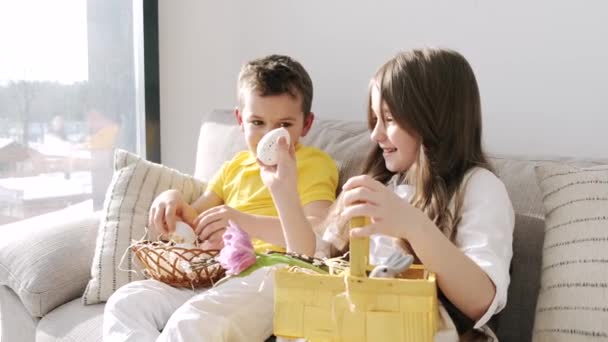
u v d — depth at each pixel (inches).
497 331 50.0
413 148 47.9
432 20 72.7
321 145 65.6
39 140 82.7
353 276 35.1
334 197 60.7
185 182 65.8
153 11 90.4
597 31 62.7
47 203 84.1
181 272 48.8
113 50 89.0
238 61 89.0
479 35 69.7
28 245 59.8
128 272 57.5
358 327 35.2
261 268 46.3
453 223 44.8
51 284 56.9
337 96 81.0
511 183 53.2
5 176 80.0
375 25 77.0
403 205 38.0
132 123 92.2
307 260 43.0
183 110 92.7
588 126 64.0
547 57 65.9
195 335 42.1
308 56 83.1
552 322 42.5
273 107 59.2
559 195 46.5
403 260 37.1
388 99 47.3
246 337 44.4
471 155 48.3
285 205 50.4
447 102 47.2
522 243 50.8
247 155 66.8
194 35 91.3
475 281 39.0
